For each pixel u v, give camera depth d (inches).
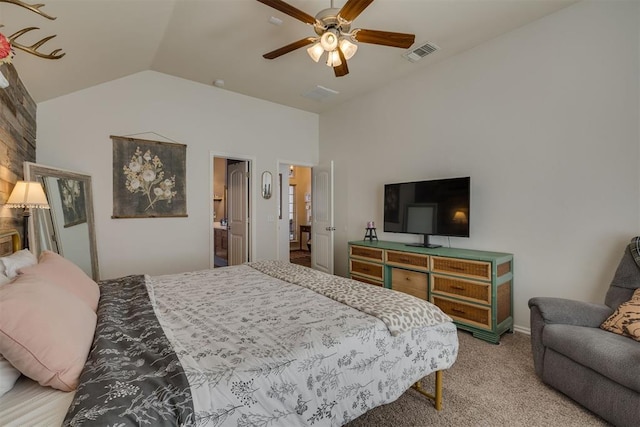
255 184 186.2
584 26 99.8
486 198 125.3
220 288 85.3
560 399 74.3
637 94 91.0
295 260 275.7
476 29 114.8
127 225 142.8
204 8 99.0
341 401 51.9
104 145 136.7
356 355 54.9
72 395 39.0
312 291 82.0
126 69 134.5
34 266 60.4
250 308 68.5
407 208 145.9
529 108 112.7
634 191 91.7
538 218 111.2
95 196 134.6
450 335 70.4
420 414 68.7
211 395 39.2
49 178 110.8
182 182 157.6
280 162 197.0
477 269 110.0
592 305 81.0
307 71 147.5
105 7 84.1
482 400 73.9
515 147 116.5
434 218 134.3
